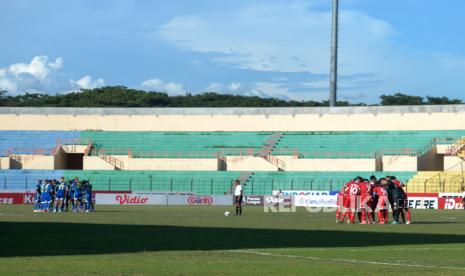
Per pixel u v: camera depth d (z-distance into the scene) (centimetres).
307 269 1842
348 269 1847
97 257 2089
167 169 9181
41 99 16675
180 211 5931
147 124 10194
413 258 2122
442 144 9094
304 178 8650
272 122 9969
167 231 3300
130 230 3362
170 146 9844
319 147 9481
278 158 9088
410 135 9381
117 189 8881
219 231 3328
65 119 10244
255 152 9562
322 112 9844
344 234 3181
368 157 9094
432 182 8181
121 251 2283
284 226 3819
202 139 9925
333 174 8669
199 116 10150
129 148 9831
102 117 10231
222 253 2238
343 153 9262
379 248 2458
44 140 9994
